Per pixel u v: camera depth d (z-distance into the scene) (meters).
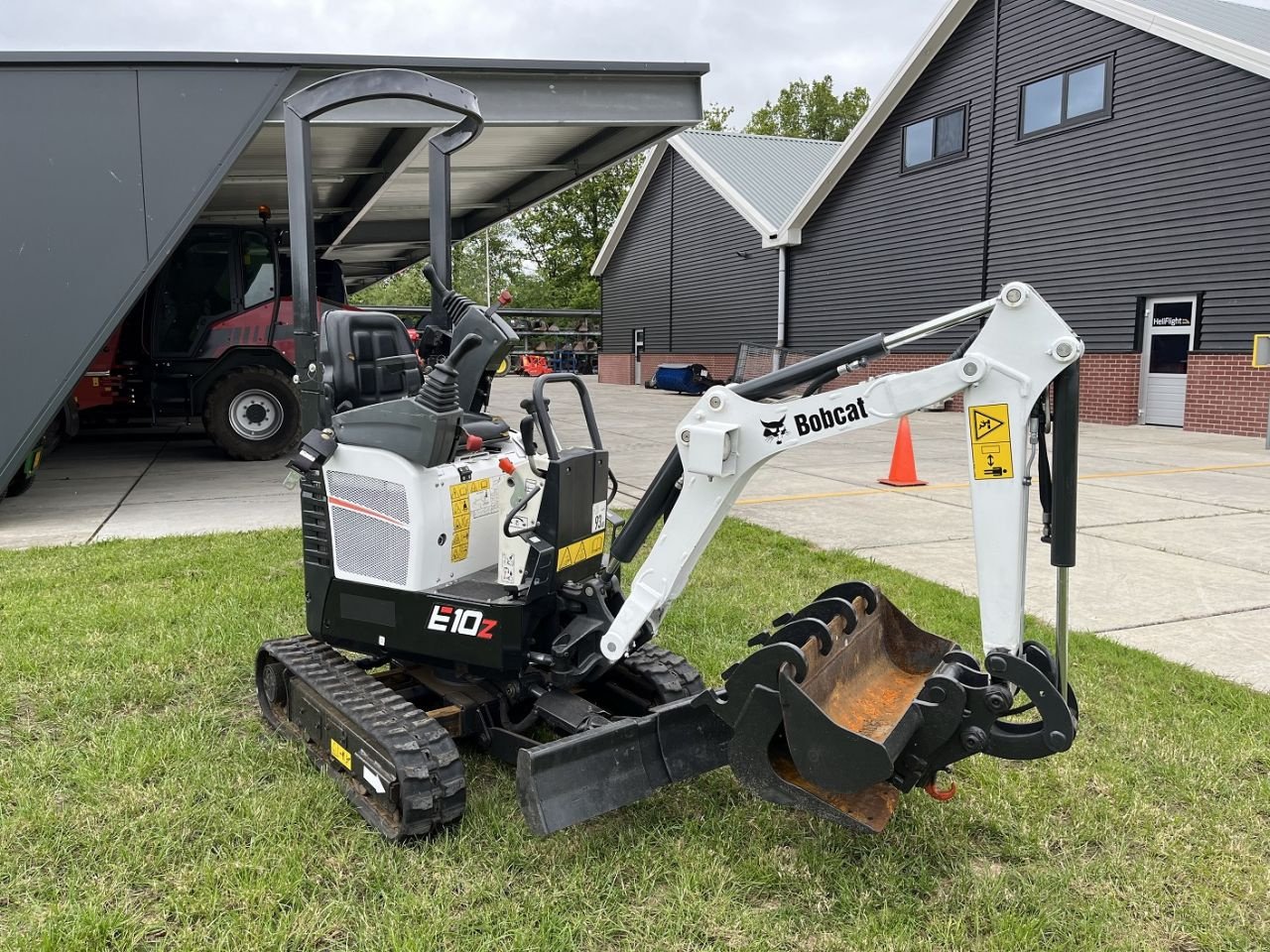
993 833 3.18
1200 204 14.48
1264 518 7.98
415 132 9.77
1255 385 13.98
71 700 4.07
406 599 3.41
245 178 11.38
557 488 3.25
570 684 3.38
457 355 3.33
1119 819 3.23
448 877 2.85
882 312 21.25
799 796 2.77
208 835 3.06
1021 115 17.39
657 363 31.39
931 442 13.78
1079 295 16.64
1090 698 4.17
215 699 4.16
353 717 3.21
